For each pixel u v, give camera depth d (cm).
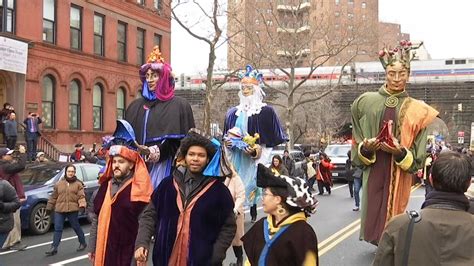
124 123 550
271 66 4103
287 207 387
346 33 5088
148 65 776
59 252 967
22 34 2325
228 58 4206
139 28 3161
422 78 7631
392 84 797
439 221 309
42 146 2314
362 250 936
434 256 304
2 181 824
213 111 5106
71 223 972
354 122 830
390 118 791
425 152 772
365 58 7300
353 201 1788
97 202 542
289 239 379
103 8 2844
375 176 795
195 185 465
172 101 774
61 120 2548
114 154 529
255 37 3719
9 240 980
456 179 315
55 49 2503
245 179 970
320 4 7056
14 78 2275
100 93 2856
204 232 452
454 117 7656
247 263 402
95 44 2819
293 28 3728
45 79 2483
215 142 468
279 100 5312
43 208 1173
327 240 1031
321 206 1633
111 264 515
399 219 325
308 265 373
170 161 773
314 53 4556
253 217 1248
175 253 451
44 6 2472
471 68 7519
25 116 2317
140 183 523
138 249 459
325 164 2042
